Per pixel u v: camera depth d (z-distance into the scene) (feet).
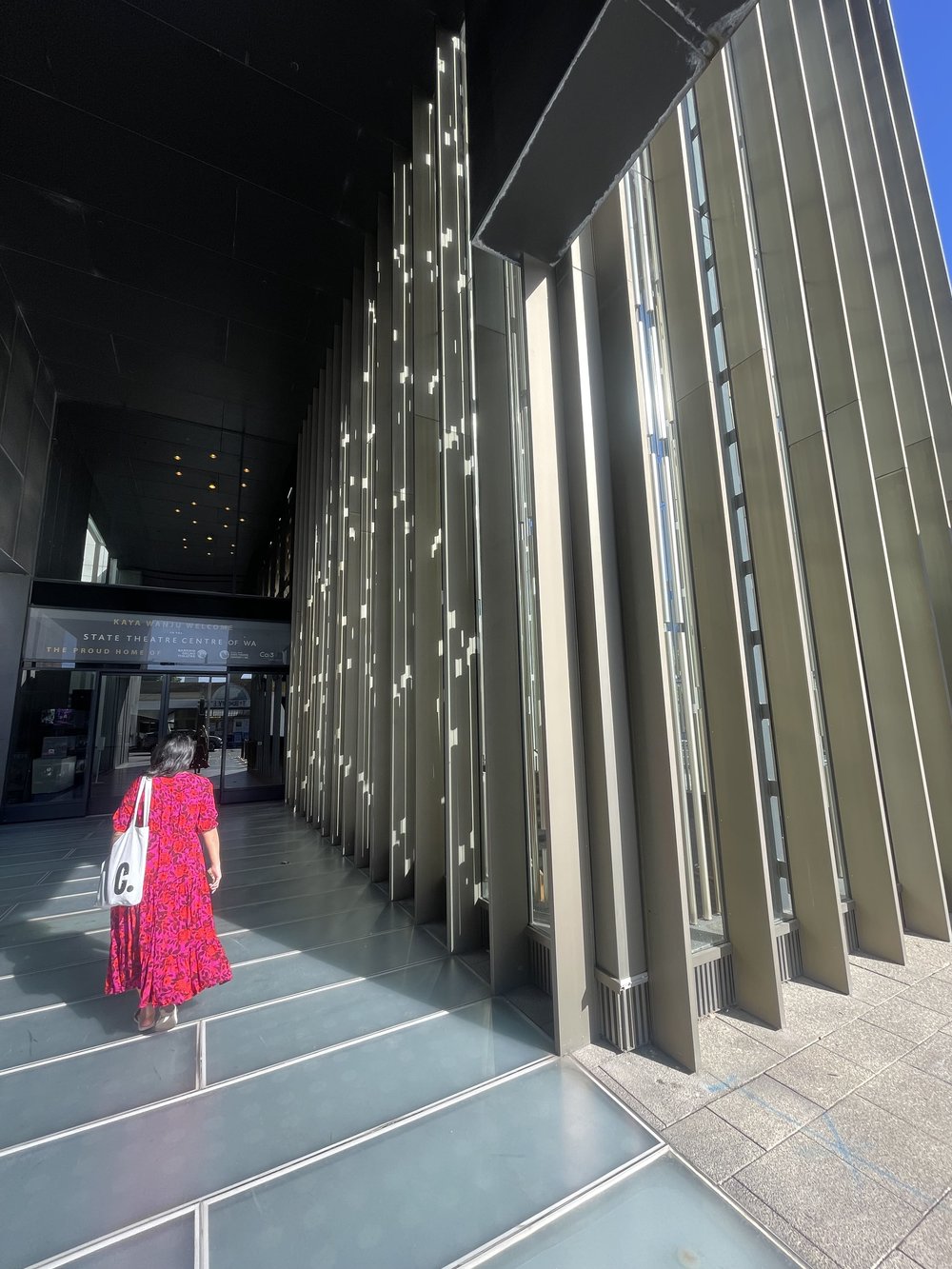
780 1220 5.77
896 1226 5.68
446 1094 7.88
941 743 15.88
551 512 10.05
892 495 16.93
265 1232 5.71
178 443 38.06
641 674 9.68
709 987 10.20
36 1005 10.49
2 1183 6.32
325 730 27.12
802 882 11.77
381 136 19.42
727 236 13.52
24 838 25.59
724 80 13.67
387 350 21.20
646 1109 7.52
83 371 31.89
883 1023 9.77
